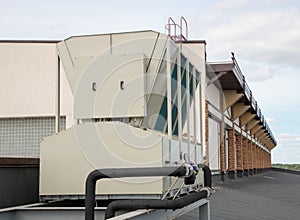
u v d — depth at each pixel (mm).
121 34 6184
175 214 5691
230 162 28734
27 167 6078
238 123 33219
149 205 4602
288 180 34469
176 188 5805
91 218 4773
